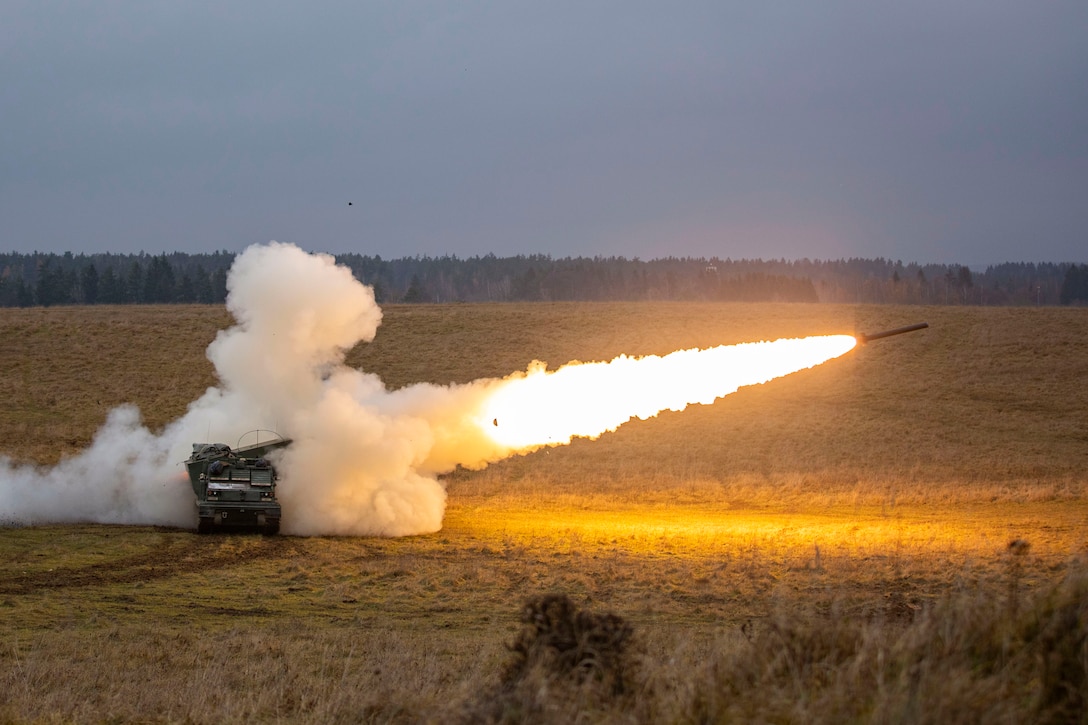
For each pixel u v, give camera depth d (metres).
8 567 24.52
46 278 164.00
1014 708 8.39
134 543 28.44
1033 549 27.05
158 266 175.25
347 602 21.69
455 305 109.31
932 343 83.44
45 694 13.09
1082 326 87.25
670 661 10.93
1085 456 53.88
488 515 36.88
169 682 13.84
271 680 14.00
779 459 53.38
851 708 8.56
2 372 66.69
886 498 40.53
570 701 9.29
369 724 11.23
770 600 20.92
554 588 22.97
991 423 62.06
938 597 21.33
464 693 10.74
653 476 47.88
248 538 29.84
